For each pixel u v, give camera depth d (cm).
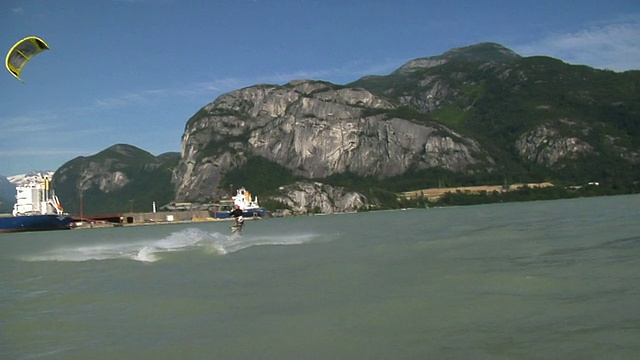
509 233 4825
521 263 2614
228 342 1399
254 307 1831
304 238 5806
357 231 7100
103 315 1817
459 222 8169
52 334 1570
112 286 2495
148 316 1769
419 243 4184
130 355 1323
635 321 1406
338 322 1555
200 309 1842
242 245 4800
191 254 4041
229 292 2158
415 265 2759
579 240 3675
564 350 1208
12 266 3862
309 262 3134
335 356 1251
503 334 1351
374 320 1559
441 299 1805
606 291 1798
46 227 17375
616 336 1286
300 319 1614
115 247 5850
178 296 2117
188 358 1281
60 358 1322
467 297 1817
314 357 1250
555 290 1861
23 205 18775
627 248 3002
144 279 2692
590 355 1169
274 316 1673
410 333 1404
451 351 1241
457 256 3092
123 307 1944
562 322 1434
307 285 2245
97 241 8212
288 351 1301
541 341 1278
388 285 2145
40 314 1878
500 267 2506
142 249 4950
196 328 1564
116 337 1502
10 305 2083
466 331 1395
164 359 1283
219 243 5162
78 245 6994
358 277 2411
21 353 1384
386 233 6203
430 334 1385
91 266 3559
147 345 1405
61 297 2230
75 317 1802
